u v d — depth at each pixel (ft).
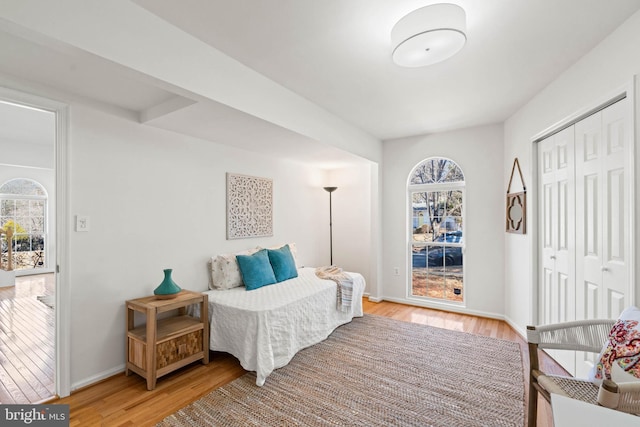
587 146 7.13
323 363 8.39
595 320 5.34
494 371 7.91
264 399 6.71
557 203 8.43
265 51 6.83
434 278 13.91
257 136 9.83
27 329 10.96
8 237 19.26
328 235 16.94
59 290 6.96
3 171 20.47
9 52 5.62
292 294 9.51
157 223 8.96
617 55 6.02
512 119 11.18
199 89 6.31
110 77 6.59
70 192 7.14
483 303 12.50
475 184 12.68
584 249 7.22
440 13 5.31
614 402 3.37
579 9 5.49
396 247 14.65
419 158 14.02
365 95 9.41
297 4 5.30
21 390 7.09
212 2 5.20
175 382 7.46
